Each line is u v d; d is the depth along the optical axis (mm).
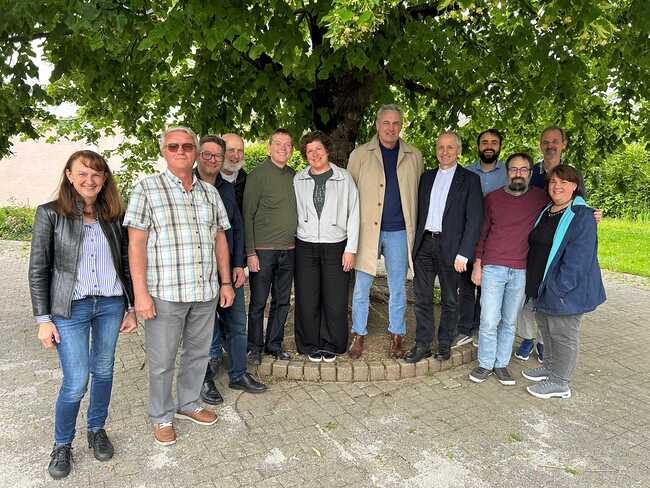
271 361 3955
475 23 5273
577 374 4184
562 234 3484
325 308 4043
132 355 4406
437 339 4457
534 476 2732
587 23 3129
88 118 7395
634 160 7281
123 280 2750
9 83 4852
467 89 5867
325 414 3385
